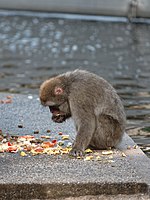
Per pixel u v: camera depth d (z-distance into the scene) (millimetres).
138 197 8875
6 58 27797
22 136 11570
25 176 9117
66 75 10812
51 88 10672
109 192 8930
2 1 42312
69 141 11328
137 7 40156
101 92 10625
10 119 13109
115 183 8930
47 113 13773
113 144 10844
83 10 41344
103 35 35562
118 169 9570
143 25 39688
